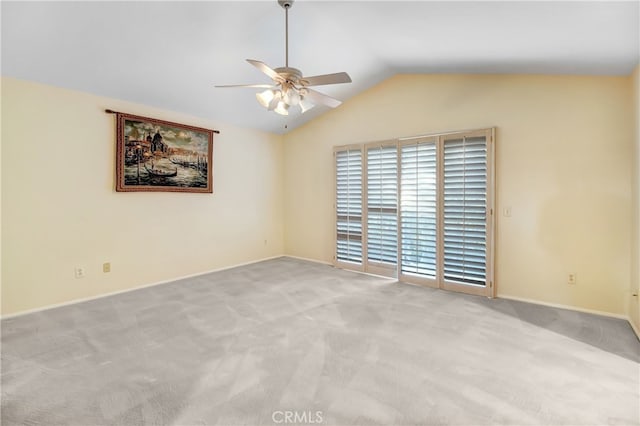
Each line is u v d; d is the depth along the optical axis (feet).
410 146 13.73
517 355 7.65
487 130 11.80
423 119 13.56
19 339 8.56
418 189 13.52
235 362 7.38
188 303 11.37
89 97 11.64
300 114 16.78
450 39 9.61
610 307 10.16
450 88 12.85
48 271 10.87
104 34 8.88
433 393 6.21
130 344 8.27
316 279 14.47
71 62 9.82
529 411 5.67
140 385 6.49
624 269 9.91
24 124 10.27
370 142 15.06
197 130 14.93
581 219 10.50
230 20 9.27
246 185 17.49
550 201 10.96
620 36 7.43
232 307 10.96
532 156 11.21
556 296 10.97
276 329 9.17
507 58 10.14
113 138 12.28
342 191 16.25
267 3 8.78
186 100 13.39
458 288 12.59
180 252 14.62
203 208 15.51
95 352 7.85
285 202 19.48
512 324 9.46
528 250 11.39
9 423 5.44
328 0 8.55
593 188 10.28
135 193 13.01
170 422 5.45
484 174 11.91
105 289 12.22
